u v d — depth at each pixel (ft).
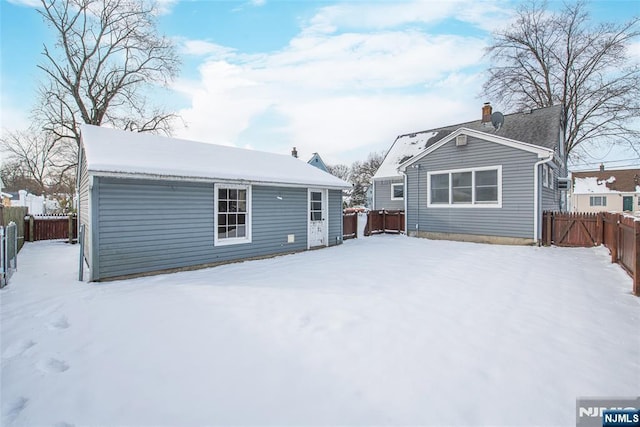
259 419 7.47
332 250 35.55
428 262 27.43
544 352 10.75
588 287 18.85
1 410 7.89
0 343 11.54
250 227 29.58
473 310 15.01
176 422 7.38
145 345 11.37
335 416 7.55
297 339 11.85
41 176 91.56
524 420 7.42
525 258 29.07
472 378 9.18
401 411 7.74
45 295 17.49
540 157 36.04
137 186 22.34
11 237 22.94
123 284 20.11
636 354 10.57
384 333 12.38
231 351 10.91
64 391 8.63
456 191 43.11
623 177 111.04
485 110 50.83
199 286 19.54
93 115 66.33
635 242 17.29
